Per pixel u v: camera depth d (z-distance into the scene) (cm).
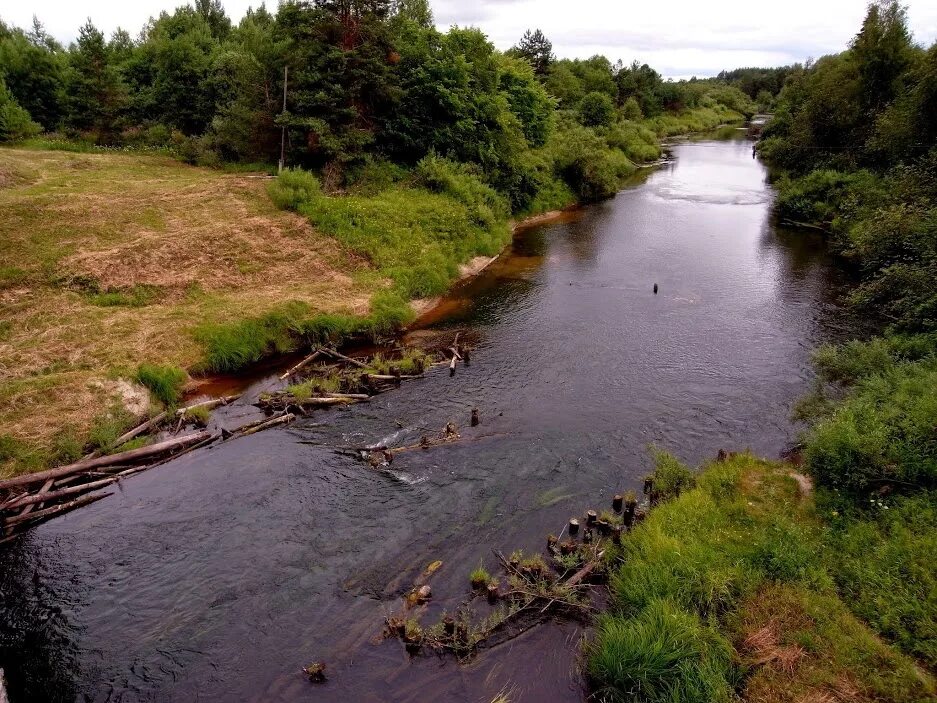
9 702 830
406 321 2186
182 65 3978
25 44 4984
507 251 3189
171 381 1642
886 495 1034
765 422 1479
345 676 838
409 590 988
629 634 812
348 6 2967
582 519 1146
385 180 3131
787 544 945
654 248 3184
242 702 809
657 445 1388
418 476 1289
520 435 1438
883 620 794
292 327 1981
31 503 1180
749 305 2317
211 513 1186
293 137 3028
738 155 7100
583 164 4562
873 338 1669
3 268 1945
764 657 772
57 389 1495
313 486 1262
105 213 2409
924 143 3002
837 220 3216
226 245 2352
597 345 1969
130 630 931
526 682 820
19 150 3369
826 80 4291
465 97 3519
